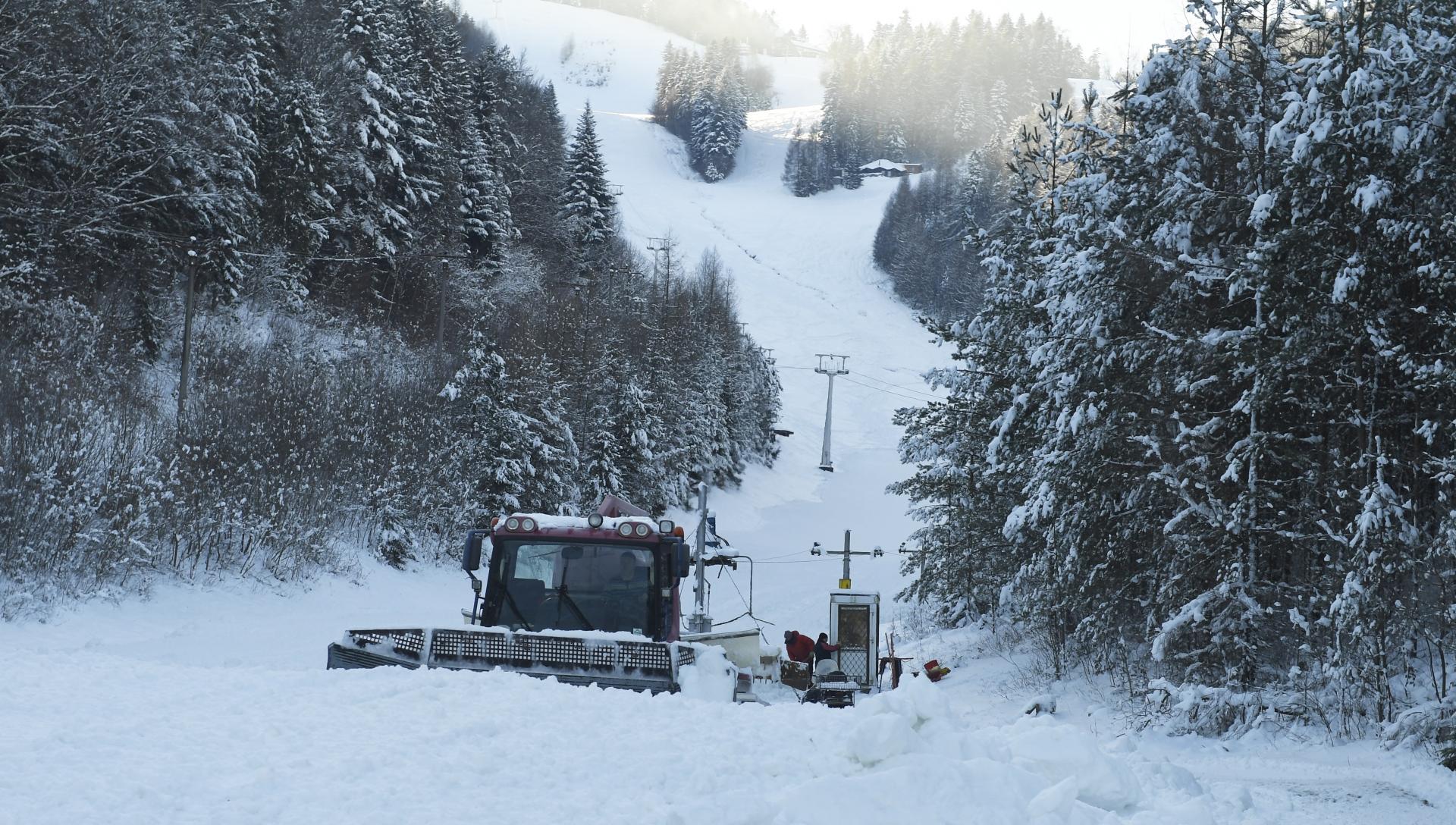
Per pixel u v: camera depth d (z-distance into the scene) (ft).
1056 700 53.42
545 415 153.58
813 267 571.69
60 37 120.78
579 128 311.68
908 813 18.06
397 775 19.43
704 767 20.79
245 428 100.27
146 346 126.93
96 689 25.84
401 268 201.67
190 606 77.87
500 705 25.02
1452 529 40.47
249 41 166.81
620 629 35.86
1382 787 33.53
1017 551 68.39
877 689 61.87
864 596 62.64
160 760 19.66
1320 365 47.16
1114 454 52.60
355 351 164.66
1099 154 65.16
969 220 77.30
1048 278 59.47
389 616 88.38
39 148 121.70
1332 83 46.16
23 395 81.05
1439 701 38.86
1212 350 49.26
